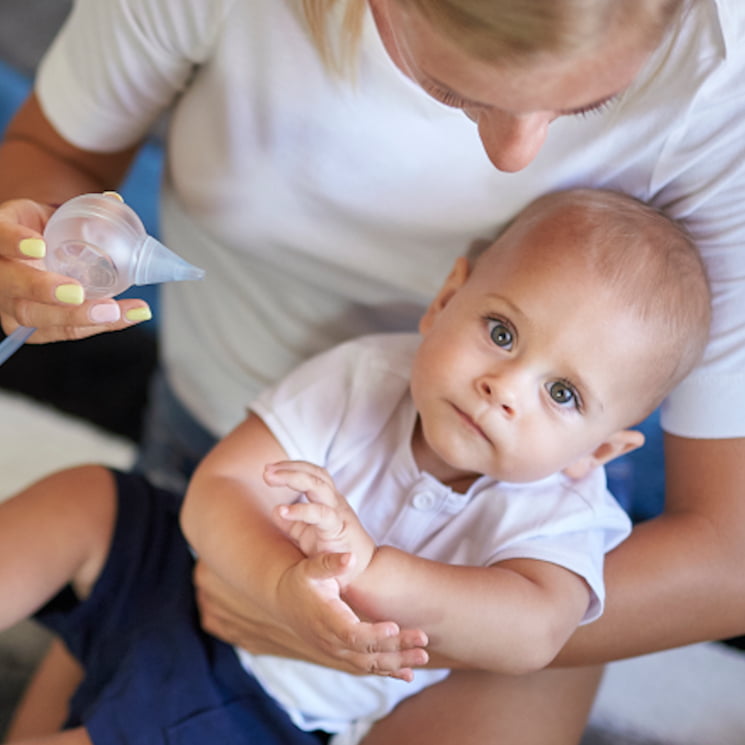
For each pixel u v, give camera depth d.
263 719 1.10
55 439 1.77
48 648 1.53
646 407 1.02
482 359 0.97
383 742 1.07
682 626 1.05
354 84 0.96
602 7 0.63
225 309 1.30
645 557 1.04
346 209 1.09
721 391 1.02
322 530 0.87
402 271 1.14
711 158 0.96
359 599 0.92
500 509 1.03
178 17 1.00
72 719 1.19
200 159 1.11
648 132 0.96
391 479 1.08
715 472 1.04
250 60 1.00
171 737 1.07
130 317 0.85
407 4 0.68
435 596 0.93
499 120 0.72
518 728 1.06
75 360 1.94
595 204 1.00
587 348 0.96
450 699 1.08
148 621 1.16
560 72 0.66
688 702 1.47
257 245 1.17
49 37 1.97
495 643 0.95
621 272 0.97
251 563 0.96
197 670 1.11
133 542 1.18
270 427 1.07
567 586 0.99
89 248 0.80
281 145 1.05
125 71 1.08
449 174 1.03
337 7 0.92
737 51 0.87
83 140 1.17
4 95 1.91
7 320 0.92
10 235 0.81
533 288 0.97
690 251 1.00
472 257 1.11
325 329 1.25
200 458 1.49
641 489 1.48
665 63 0.89
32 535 1.13
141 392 1.92
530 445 0.97
